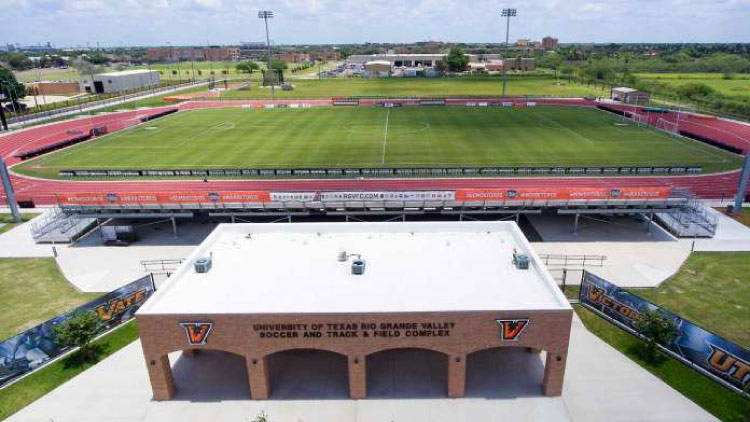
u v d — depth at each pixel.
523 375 27.27
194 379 27.50
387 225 33.97
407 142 83.50
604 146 79.31
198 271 28.73
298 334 24.44
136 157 76.81
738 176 63.72
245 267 29.33
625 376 27.44
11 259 43.97
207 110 121.88
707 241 45.41
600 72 188.62
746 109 108.44
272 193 47.25
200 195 47.19
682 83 168.38
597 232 47.75
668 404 25.36
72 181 65.62
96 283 39.59
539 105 124.12
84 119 111.88
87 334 29.20
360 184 61.66
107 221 52.62
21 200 58.59
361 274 28.17
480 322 24.08
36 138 93.12
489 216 50.31
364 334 24.38
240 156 76.12
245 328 24.23
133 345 31.09
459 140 84.44
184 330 24.31
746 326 32.19
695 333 27.77
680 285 37.53
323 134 91.00
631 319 31.34
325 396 26.02
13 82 136.62
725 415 24.56
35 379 28.14
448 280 27.45
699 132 90.50
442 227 34.09
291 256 30.59
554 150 76.94
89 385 27.48
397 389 26.38
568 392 26.14
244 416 24.84
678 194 49.78
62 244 47.03
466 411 24.80
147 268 42.03
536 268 28.55
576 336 31.25
